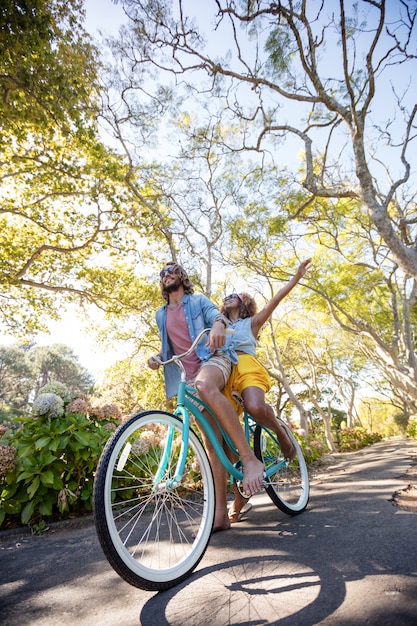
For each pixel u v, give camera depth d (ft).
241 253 44.96
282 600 4.67
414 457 23.63
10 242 41.96
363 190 26.84
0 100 28.07
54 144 36.06
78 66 29.09
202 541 6.05
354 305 55.47
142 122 35.53
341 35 25.13
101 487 5.07
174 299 8.14
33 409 10.93
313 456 27.76
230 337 8.66
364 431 77.77
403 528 6.82
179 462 6.12
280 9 25.76
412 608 4.12
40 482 10.03
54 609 5.10
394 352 45.62
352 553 5.86
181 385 6.70
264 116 37.81
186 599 5.02
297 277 9.00
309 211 43.98
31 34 24.22
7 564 7.18
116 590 5.58
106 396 46.80
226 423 6.53
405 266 26.40
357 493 10.86
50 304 47.19
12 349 162.40
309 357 70.69
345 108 28.09
